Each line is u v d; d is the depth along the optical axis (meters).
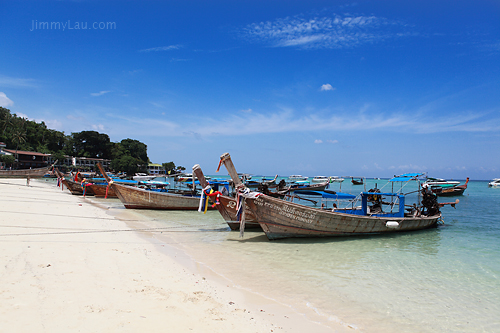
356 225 14.85
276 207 13.20
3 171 64.06
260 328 5.64
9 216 14.94
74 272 7.47
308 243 13.65
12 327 4.55
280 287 8.18
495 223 20.72
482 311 7.07
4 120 99.06
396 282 8.91
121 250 10.55
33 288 6.14
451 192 47.00
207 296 6.94
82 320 5.04
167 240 13.52
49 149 116.06
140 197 23.91
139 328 5.00
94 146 128.88
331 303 7.27
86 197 34.94
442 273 9.82
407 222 16.39
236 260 10.66
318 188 50.88
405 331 6.06
